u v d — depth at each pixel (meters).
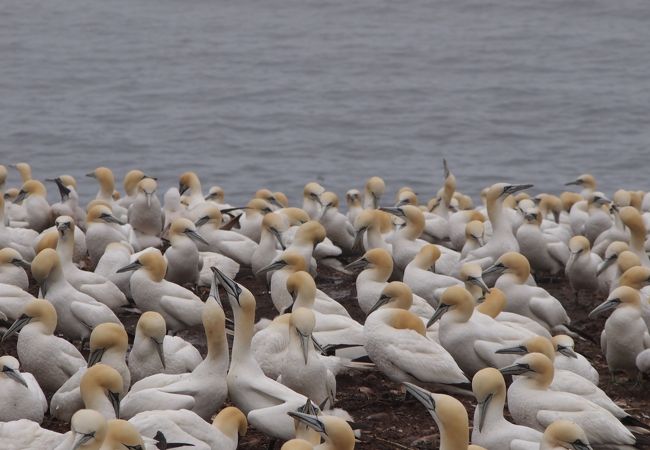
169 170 55.81
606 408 16.38
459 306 18.47
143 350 16.78
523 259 21.66
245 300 15.95
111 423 13.11
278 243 26.00
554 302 21.38
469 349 18.39
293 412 13.41
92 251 25.05
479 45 82.25
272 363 17.22
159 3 100.50
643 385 19.64
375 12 94.88
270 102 69.19
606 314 24.20
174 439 13.81
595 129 63.25
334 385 16.73
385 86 72.50
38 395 15.72
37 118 65.25
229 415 14.69
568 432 13.81
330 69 77.19
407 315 17.88
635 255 23.53
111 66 78.62
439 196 32.06
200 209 27.88
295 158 58.03
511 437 14.96
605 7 91.31
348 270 26.42
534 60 78.00
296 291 18.80
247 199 50.69
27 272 25.03
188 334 20.86
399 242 25.27
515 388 16.23
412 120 65.12
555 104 67.75
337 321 18.83
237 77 75.38
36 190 29.11
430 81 73.56
